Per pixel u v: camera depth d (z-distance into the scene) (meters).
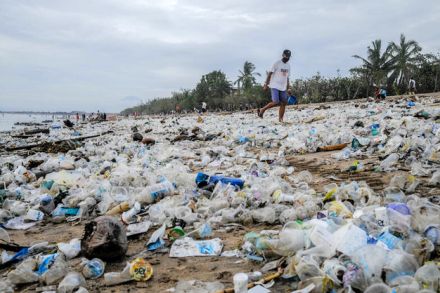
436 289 1.93
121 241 2.89
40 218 4.21
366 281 2.03
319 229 2.46
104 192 4.62
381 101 21.55
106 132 17.64
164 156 7.69
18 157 9.38
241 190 4.43
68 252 2.96
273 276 2.38
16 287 2.58
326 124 10.95
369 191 3.72
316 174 5.49
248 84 68.06
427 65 40.16
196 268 2.70
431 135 6.77
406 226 2.63
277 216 3.61
